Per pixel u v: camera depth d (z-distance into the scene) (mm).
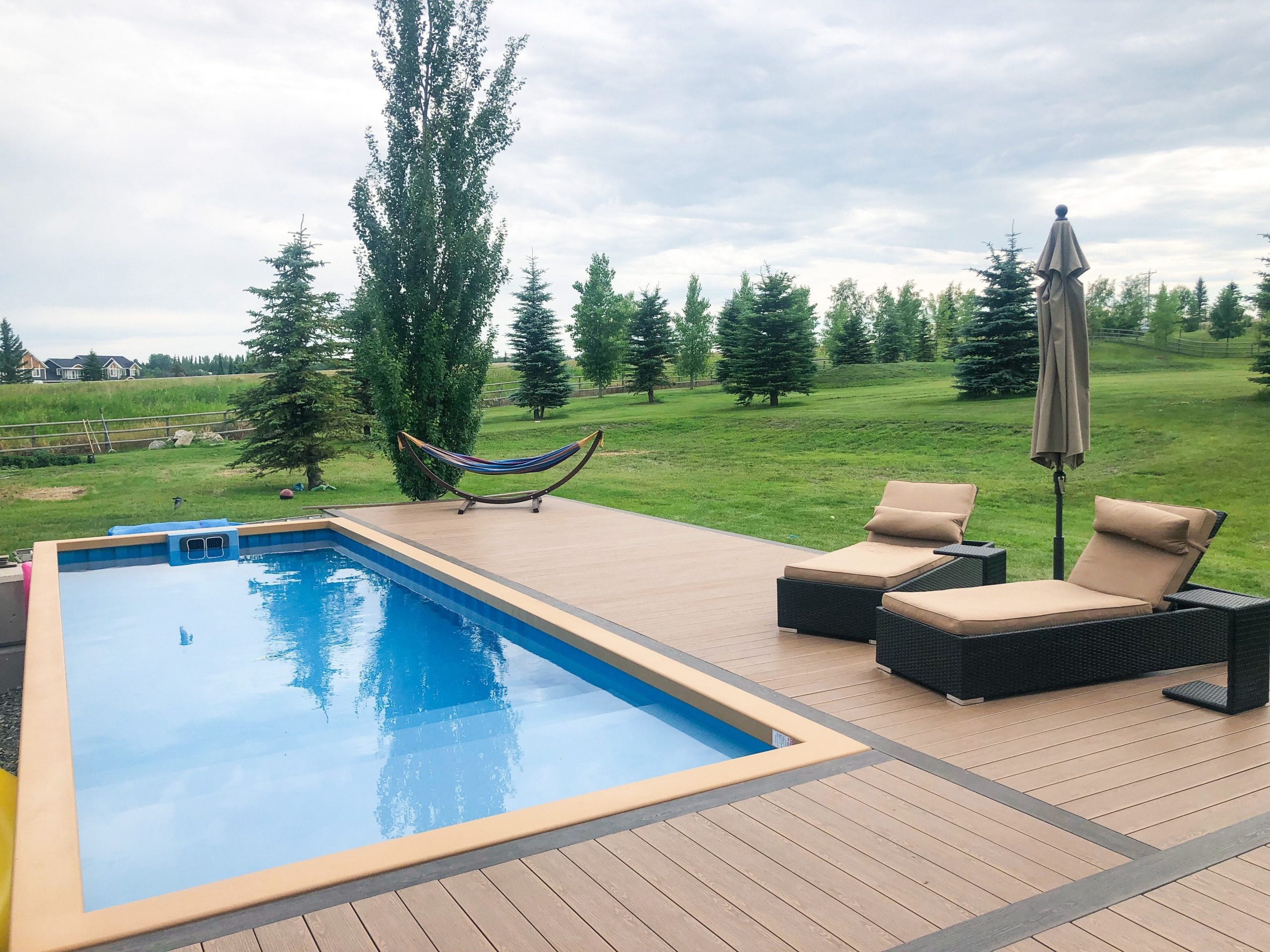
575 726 4598
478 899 2475
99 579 8469
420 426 12023
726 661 4801
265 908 2434
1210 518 4371
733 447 23422
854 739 3676
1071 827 2887
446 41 11719
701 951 2223
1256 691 3979
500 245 12227
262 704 5059
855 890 2512
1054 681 4215
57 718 4074
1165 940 2254
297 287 15477
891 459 20219
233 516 13031
